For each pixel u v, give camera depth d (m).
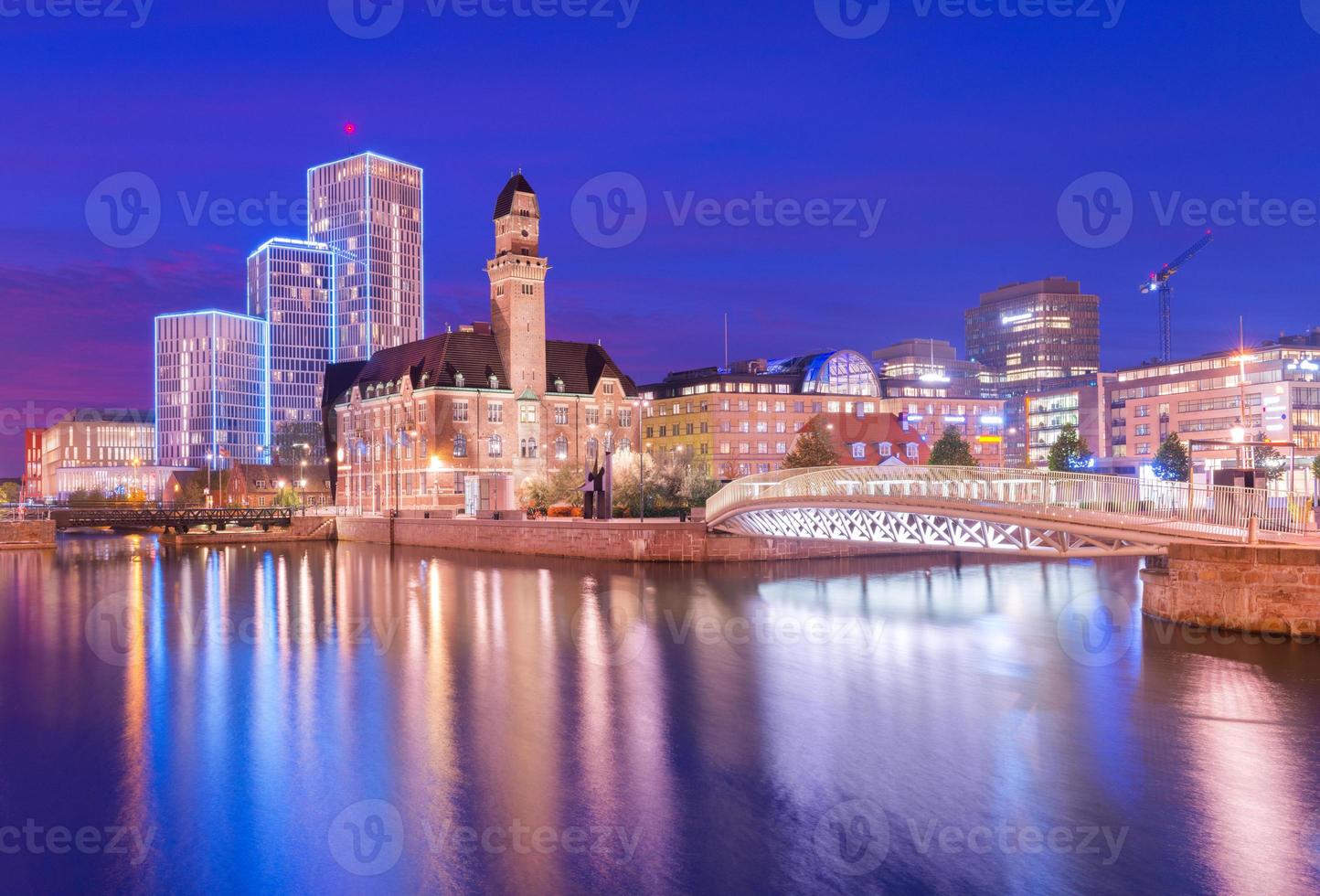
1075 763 24.61
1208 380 156.88
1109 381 180.50
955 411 177.12
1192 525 38.62
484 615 51.28
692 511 83.75
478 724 28.91
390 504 132.88
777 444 155.00
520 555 87.81
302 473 182.25
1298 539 38.38
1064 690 31.89
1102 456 179.38
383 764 25.19
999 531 42.78
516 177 134.62
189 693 33.25
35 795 23.30
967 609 52.19
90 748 26.84
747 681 34.34
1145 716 28.36
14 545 104.88
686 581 66.31
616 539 77.69
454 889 18.25
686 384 160.75
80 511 109.38
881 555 81.62
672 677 35.25
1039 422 198.75
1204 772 23.75
